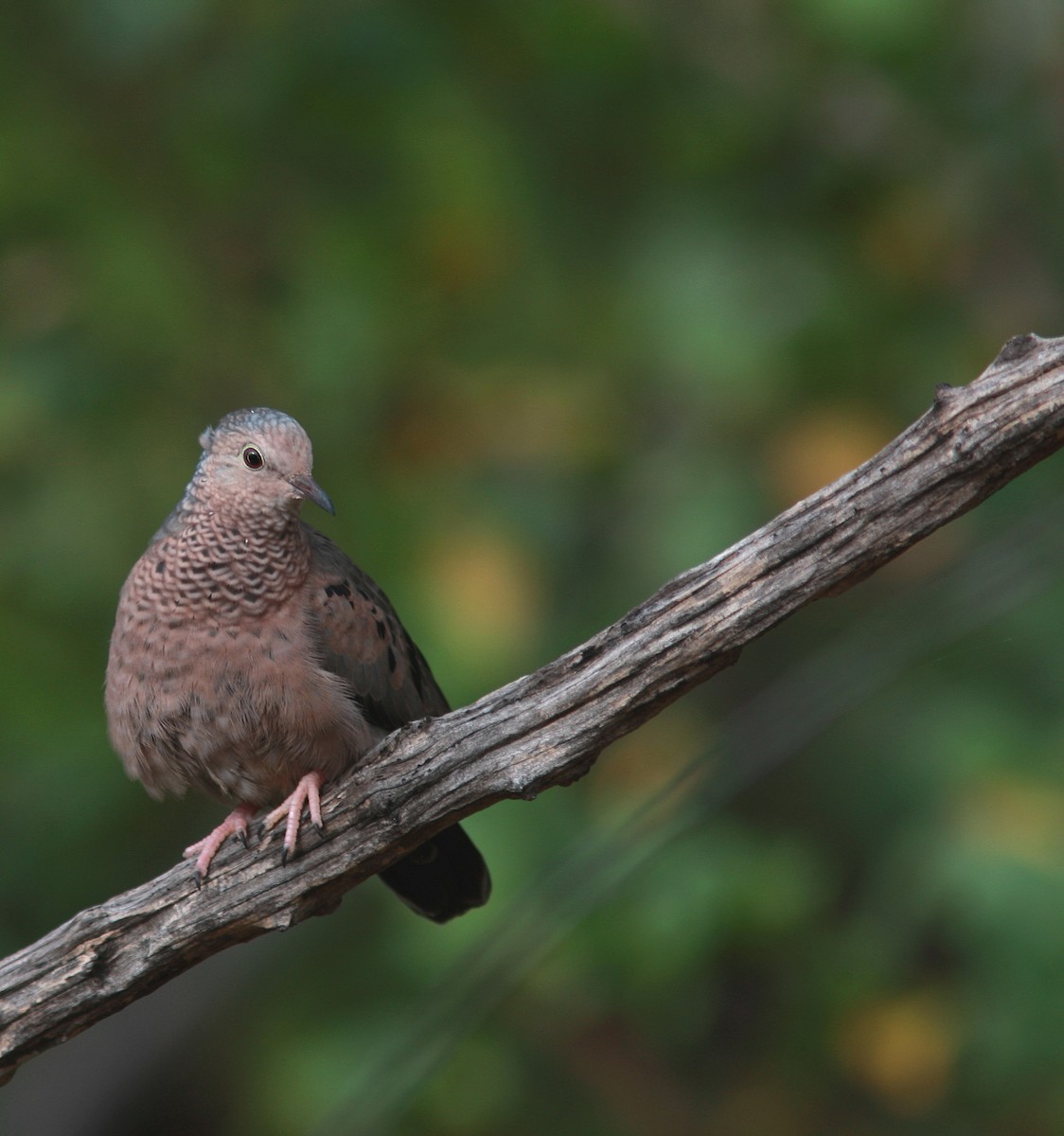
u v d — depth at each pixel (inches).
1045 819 401.4
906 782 434.6
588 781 428.8
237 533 307.3
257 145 445.1
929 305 460.8
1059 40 474.0
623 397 451.5
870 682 350.6
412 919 413.1
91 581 407.8
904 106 469.7
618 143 463.2
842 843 448.8
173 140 438.9
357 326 432.8
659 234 450.3
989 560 351.6
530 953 348.8
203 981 443.8
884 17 438.3
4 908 420.8
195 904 272.2
